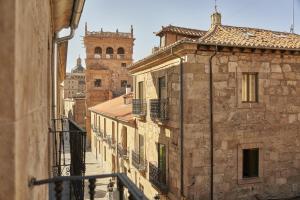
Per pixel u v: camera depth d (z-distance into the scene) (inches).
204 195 496.7
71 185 285.9
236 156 517.3
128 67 782.5
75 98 1862.7
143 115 697.0
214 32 556.1
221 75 505.4
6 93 61.3
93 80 1701.5
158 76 610.9
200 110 495.2
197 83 491.8
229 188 510.6
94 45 1753.2
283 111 551.2
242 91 527.2
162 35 714.2
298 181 562.3
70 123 336.5
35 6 95.8
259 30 642.2
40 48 124.0
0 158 61.1
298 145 562.9
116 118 924.0
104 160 1210.0
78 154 247.6
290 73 553.9
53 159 322.3
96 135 1387.8
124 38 1801.2
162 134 592.7
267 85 538.3
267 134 539.2
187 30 711.7
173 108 534.9
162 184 573.6
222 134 508.1
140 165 728.3
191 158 491.5
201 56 493.0
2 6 61.0
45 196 143.6
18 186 62.9
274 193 543.5
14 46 61.6
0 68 61.0
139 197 100.5
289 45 550.0
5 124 61.3
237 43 495.8
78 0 265.0
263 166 536.7
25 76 71.1
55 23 344.2
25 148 70.6
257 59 528.4
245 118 522.6
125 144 913.5
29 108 77.7
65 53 595.8
